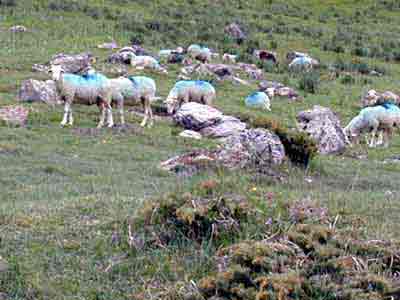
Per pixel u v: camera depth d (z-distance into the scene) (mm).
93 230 8625
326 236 7648
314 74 35375
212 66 32375
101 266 7664
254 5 56406
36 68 28219
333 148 21000
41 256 7805
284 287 6508
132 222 8609
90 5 45594
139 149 18500
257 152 15781
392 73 39719
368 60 42906
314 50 44094
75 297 6980
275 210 8766
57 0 44594
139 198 10617
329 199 11125
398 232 8922
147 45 38406
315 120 21734
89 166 15945
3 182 13852
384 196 12555
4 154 16672
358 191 14047
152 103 24438
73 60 29078
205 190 9055
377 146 23172
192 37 42719
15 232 8531
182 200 8602
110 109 21109
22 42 33688
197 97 24109
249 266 6980
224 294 6723
